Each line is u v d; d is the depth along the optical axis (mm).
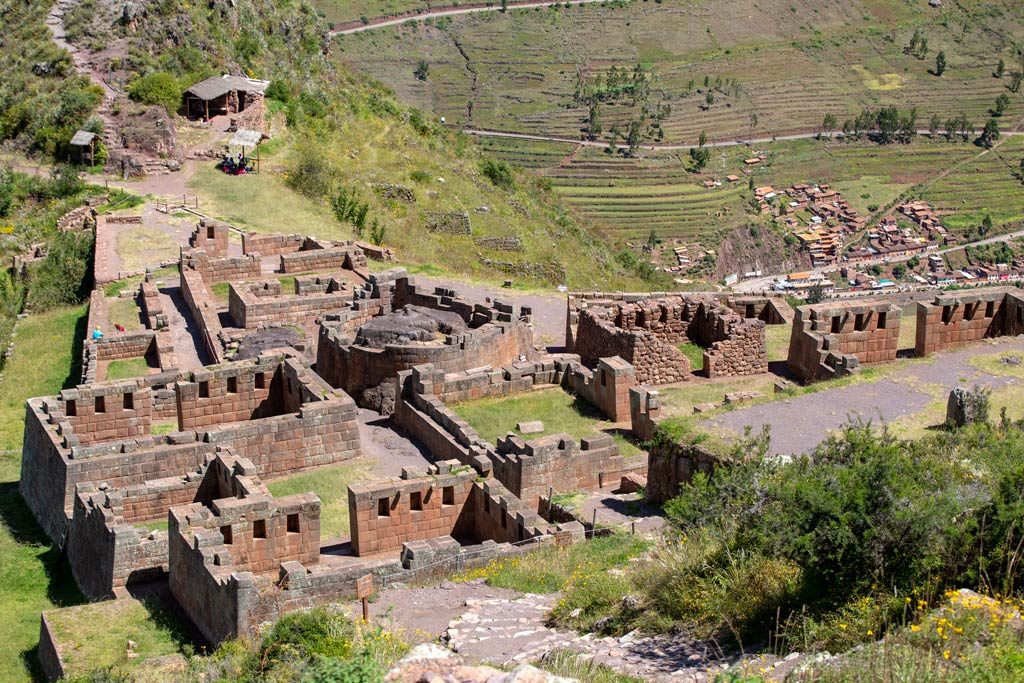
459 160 112750
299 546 33688
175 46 105500
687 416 35000
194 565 31141
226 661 26812
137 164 88688
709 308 52062
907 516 21656
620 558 29375
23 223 82250
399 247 80875
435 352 47969
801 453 30469
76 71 99000
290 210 84375
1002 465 25109
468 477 36688
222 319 58750
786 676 18484
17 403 57906
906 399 35625
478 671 18156
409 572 30719
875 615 20828
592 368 51031
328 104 111188
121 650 30266
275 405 47250
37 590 38562
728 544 24312
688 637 22641
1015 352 39688
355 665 20422
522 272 84875
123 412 44812
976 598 19844
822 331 46156
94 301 63125
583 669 21266
